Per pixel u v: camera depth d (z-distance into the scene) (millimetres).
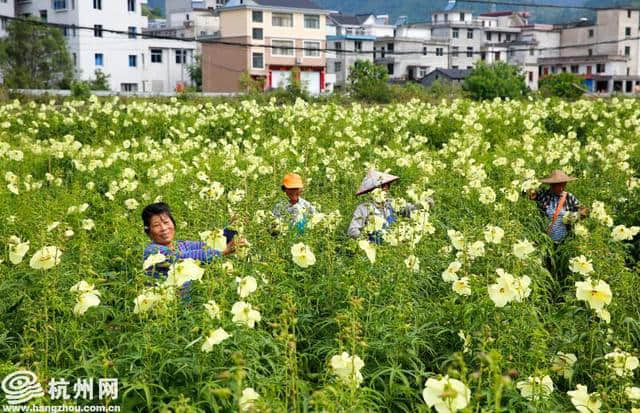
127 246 6922
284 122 19375
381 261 6020
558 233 8742
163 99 35031
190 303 5188
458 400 3365
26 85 45812
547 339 5055
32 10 62281
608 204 9531
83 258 5961
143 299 4699
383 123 19219
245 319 4551
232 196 7879
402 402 4719
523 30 94938
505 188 9227
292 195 8125
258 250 6242
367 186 8391
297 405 4062
